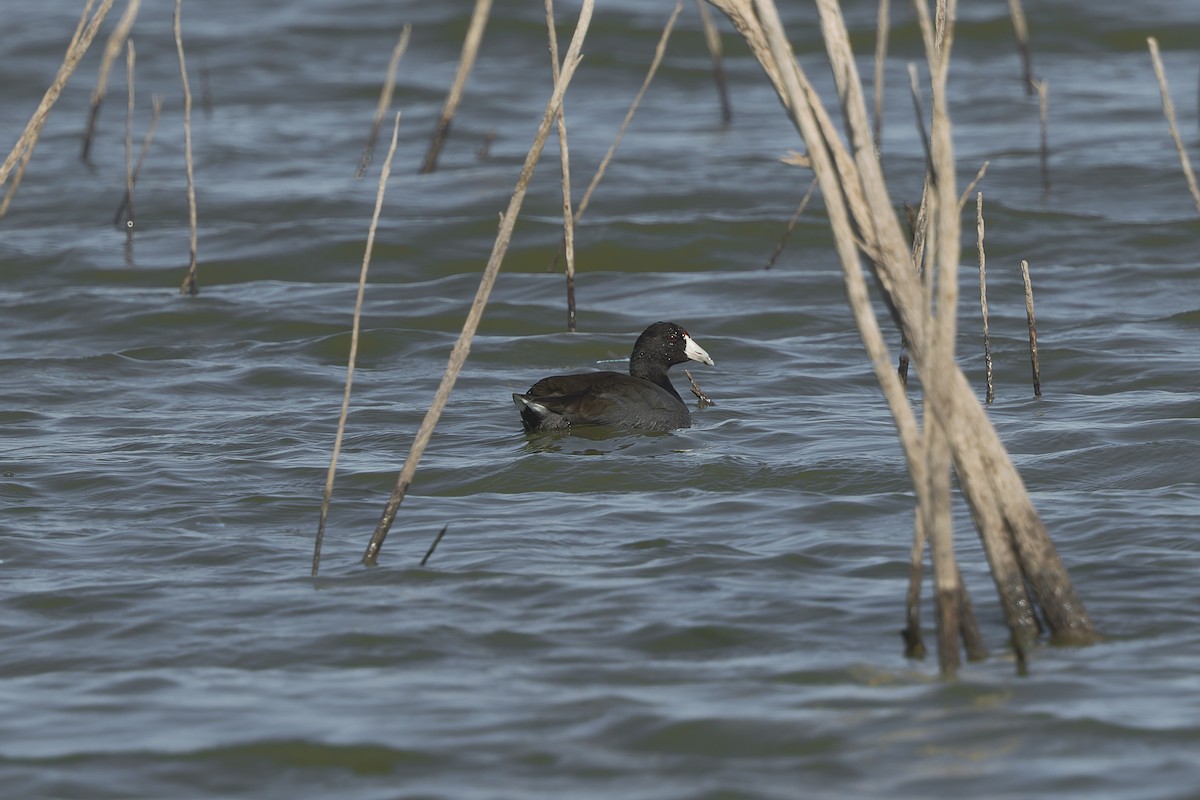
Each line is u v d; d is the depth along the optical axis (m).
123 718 8.37
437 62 42.81
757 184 30.38
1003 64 41.91
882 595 10.47
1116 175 30.50
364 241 26.50
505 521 12.66
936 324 8.36
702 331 21.66
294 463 14.75
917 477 8.71
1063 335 20.47
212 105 38.56
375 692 8.77
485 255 26.19
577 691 8.73
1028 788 7.31
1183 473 13.63
